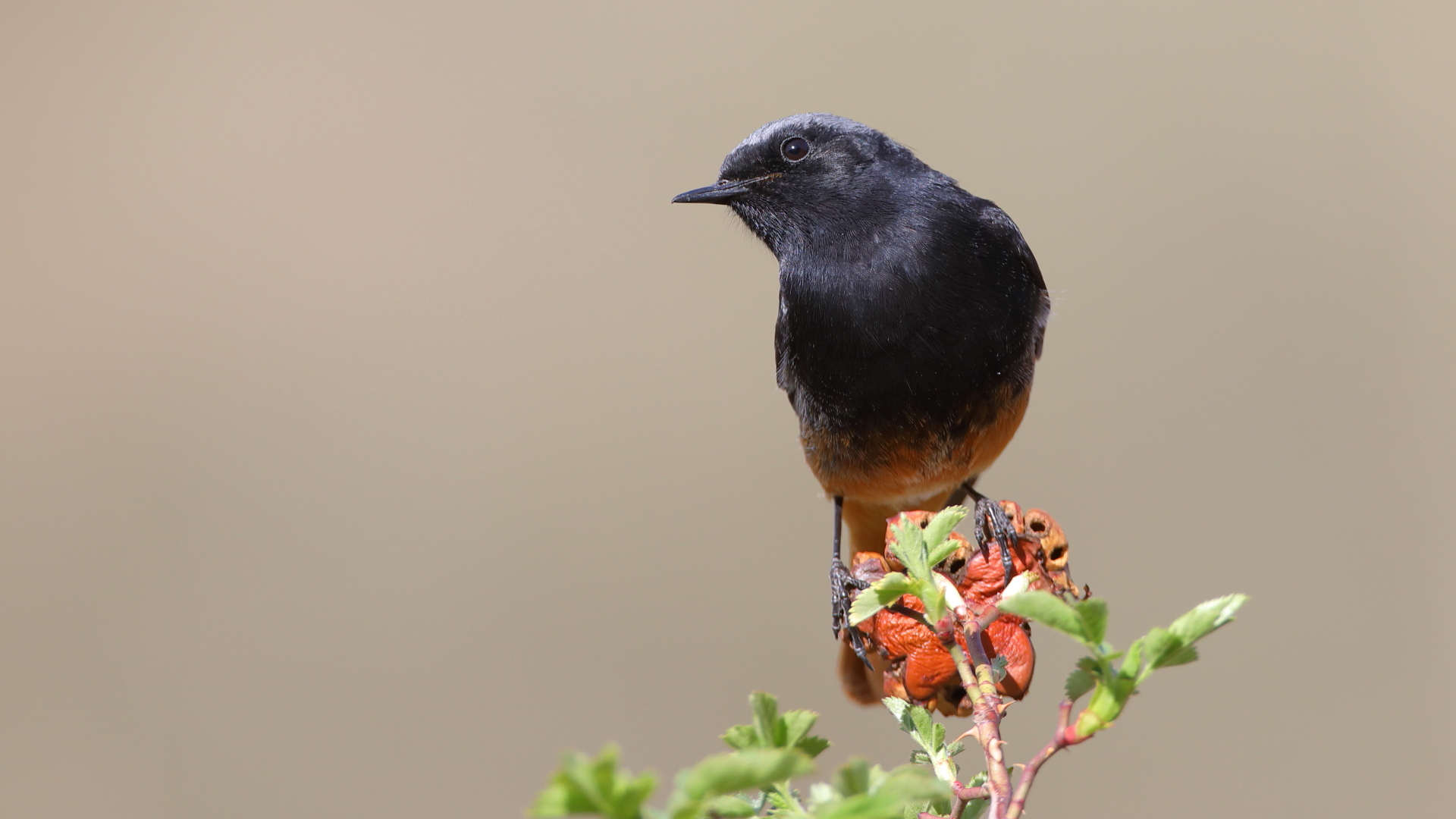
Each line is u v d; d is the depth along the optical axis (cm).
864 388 328
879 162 329
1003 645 320
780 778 150
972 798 245
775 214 329
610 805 145
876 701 330
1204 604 205
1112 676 204
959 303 328
